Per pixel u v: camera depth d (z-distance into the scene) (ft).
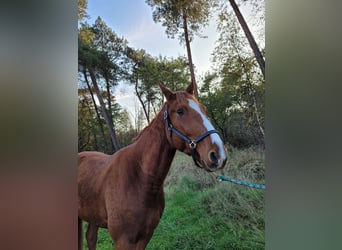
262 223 4.80
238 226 4.88
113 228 3.75
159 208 3.84
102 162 4.33
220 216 4.95
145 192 3.61
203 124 3.31
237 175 4.93
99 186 4.06
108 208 3.82
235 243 4.83
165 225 5.12
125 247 3.69
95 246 5.06
